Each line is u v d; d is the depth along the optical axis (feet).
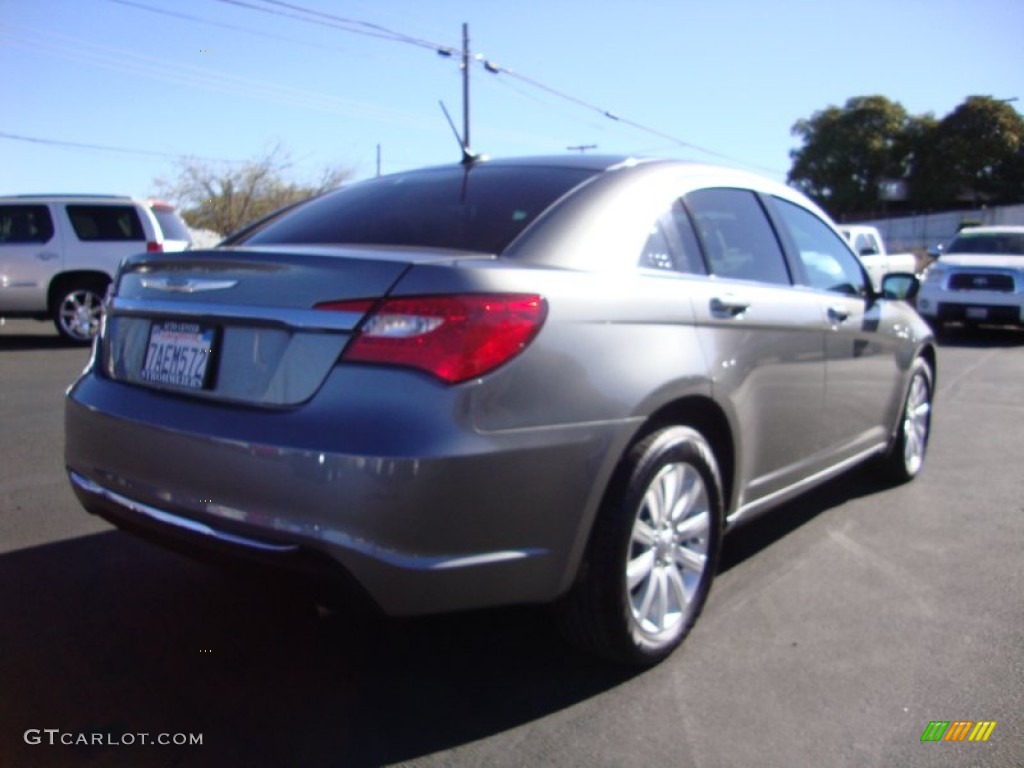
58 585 12.50
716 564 11.17
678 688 10.04
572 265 9.75
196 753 8.74
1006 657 10.79
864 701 9.79
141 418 9.55
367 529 8.17
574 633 9.90
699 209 11.87
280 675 10.25
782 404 12.38
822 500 16.96
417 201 11.47
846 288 15.05
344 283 8.71
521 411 8.63
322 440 8.29
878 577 13.19
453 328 8.40
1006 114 168.76
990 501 16.94
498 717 9.47
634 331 9.74
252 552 8.64
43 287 39.42
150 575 12.91
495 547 8.61
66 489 16.78
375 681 10.17
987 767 8.66
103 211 40.47
